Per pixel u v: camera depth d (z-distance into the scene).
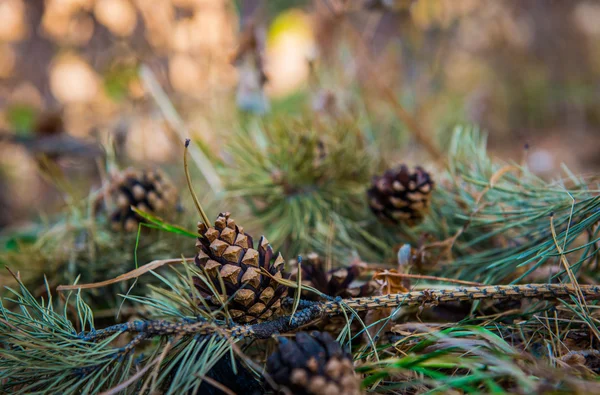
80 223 0.58
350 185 0.60
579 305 0.44
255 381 0.43
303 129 0.60
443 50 1.24
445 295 0.45
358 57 0.82
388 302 0.45
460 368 0.45
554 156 1.17
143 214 0.45
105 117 1.14
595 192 0.50
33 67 1.17
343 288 0.47
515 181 0.53
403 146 0.83
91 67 1.15
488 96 1.30
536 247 0.48
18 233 0.76
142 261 0.56
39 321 0.44
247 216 0.61
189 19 1.01
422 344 0.44
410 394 0.44
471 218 0.52
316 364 0.40
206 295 0.44
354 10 0.87
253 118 0.71
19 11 1.14
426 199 0.53
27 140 0.86
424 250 0.52
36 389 0.44
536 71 1.46
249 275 0.42
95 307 0.55
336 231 0.57
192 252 0.58
